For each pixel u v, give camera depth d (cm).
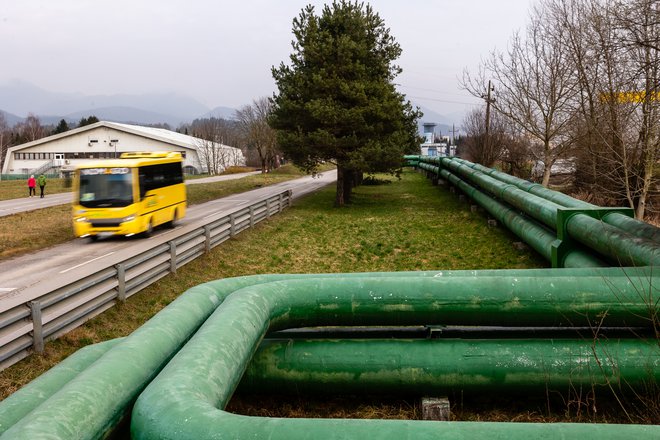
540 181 3378
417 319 540
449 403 563
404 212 2739
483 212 2548
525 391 554
